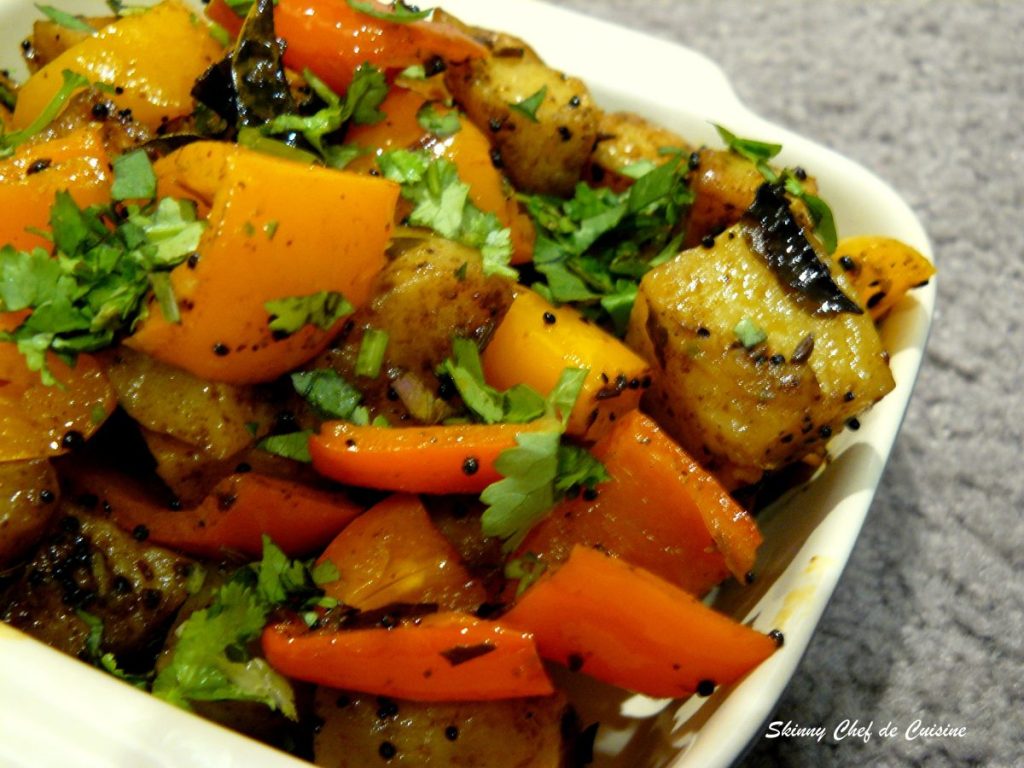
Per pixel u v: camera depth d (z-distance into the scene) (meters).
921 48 0.26
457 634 0.12
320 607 0.12
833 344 0.13
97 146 0.13
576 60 0.19
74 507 0.14
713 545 0.13
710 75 0.19
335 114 0.14
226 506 0.13
